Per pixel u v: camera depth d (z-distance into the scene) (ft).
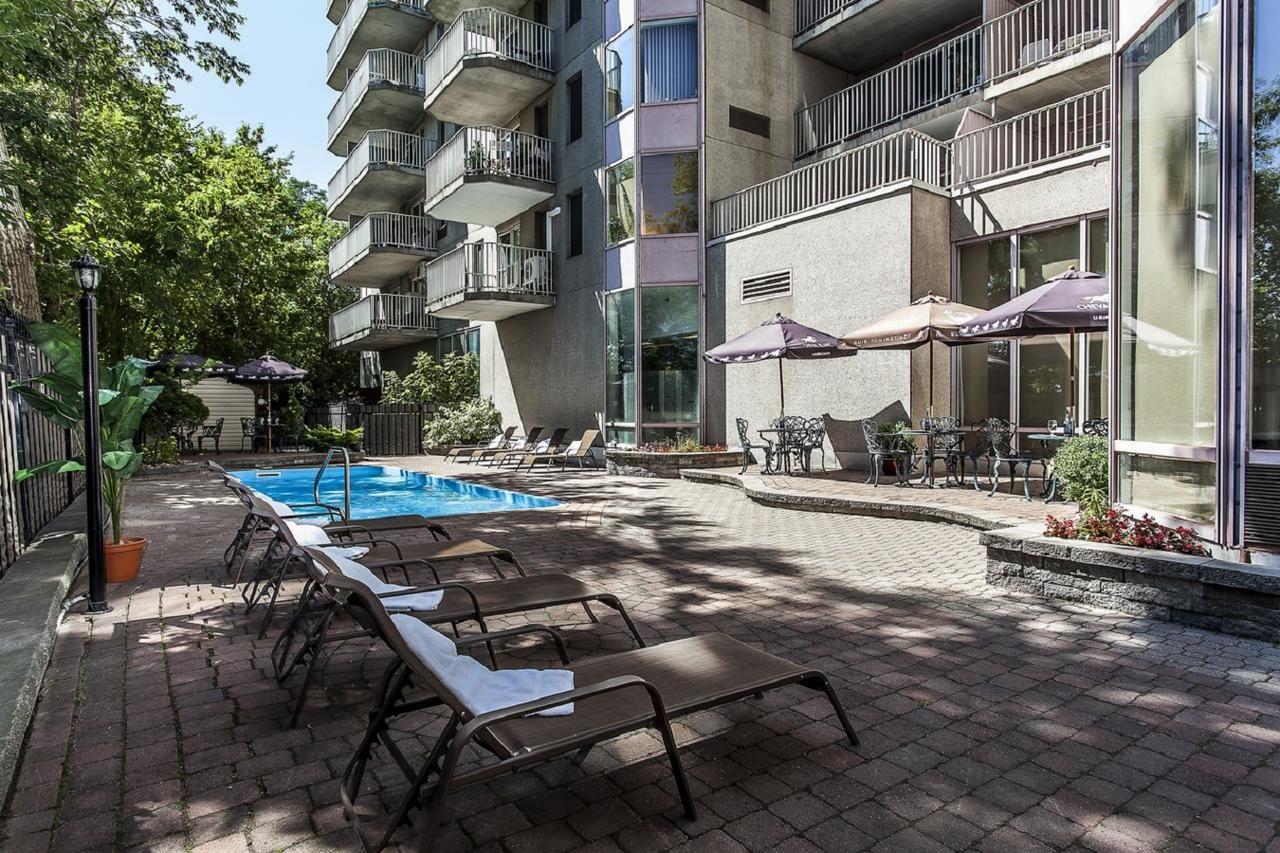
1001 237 36.29
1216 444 14.87
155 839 7.50
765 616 15.40
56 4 27.17
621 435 53.06
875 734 9.78
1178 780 8.52
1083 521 17.08
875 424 37.47
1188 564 14.14
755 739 9.68
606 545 23.40
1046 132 38.52
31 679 10.42
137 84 44.14
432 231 80.02
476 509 37.52
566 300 59.16
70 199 37.81
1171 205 16.89
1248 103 14.24
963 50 44.65
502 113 66.39
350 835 7.57
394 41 81.61
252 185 82.12
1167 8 16.90
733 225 48.34
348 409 88.38
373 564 14.83
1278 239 14.02
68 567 17.42
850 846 7.27
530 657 13.02
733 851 7.20
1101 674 11.86
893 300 37.09
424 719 10.40
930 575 19.03
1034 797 8.16
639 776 8.75
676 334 50.11
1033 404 35.53
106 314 53.57
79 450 24.91
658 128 50.03
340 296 106.63
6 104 32.09
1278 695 10.95
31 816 7.91
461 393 70.69
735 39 50.65
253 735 9.89
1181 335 16.40
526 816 7.89
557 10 59.62
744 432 40.98
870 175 41.39
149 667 12.49
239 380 79.97
